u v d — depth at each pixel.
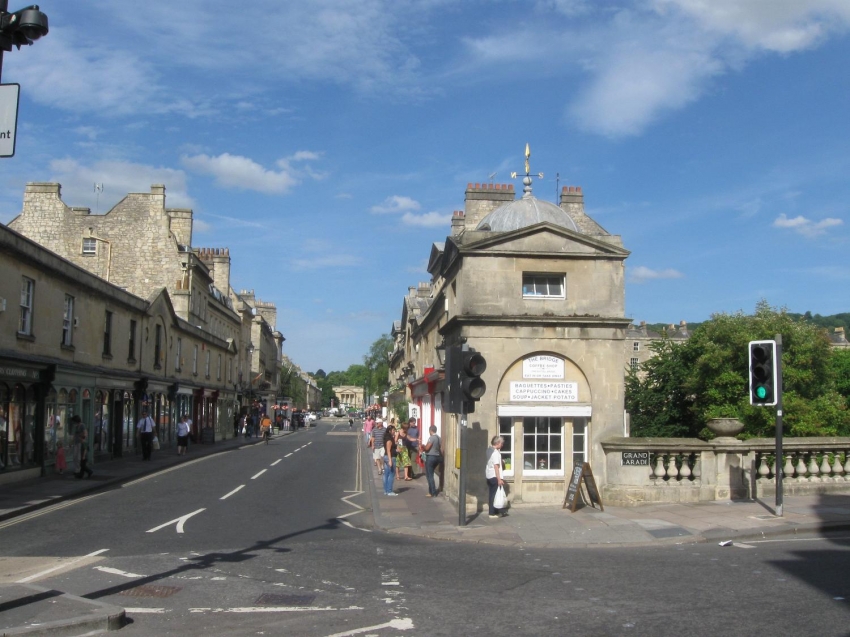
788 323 36.50
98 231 43.44
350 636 6.91
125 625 7.31
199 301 47.34
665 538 12.15
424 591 8.69
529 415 16.05
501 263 16.42
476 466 15.80
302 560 10.62
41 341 22.34
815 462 16.45
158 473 24.81
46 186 43.28
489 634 6.96
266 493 19.25
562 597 8.36
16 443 20.70
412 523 14.05
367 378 105.31
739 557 10.64
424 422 27.39
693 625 7.20
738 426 15.64
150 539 12.35
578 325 16.31
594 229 35.78
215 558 10.73
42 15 6.84
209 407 47.59
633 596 8.38
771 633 6.91
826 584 8.84
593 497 15.00
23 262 21.05
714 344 37.09
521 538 12.41
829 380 37.47
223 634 7.00
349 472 25.83
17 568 10.03
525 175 22.88
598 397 16.23
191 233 47.66
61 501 17.36
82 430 21.64
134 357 31.84
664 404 40.59
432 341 27.03
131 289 43.09
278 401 94.12
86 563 10.34
